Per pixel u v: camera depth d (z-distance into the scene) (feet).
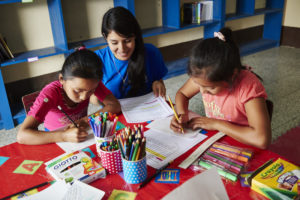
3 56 8.39
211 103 4.46
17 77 9.61
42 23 9.56
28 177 3.10
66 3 9.74
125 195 2.76
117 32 4.68
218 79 3.34
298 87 10.64
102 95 4.75
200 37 14.23
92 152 3.52
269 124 3.60
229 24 15.01
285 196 2.54
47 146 3.70
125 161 2.81
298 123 8.03
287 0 15.84
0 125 8.54
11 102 9.61
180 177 2.98
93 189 2.74
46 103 4.16
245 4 14.57
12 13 8.86
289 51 15.64
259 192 2.69
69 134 3.75
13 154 3.54
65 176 2.97
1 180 3.06
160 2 12.16
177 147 3.53
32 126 3.95
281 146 6.96
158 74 6.09
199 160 3.18
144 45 5.84
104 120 3.25
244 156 3.19
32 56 8.73
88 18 10.44
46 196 2.73
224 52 3.32
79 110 4.90
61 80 4.09
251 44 15.88
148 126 4.15
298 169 2.85
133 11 10.27
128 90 5.82
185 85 4.83
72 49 9.36
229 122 3.84
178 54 13.71
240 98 3.88
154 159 3.31
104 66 5.60
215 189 2.43
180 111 4.46
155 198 2.71
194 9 12.41
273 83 11.11
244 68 4.42
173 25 12.03
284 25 16.39
